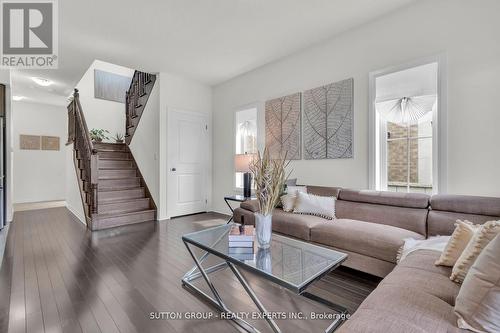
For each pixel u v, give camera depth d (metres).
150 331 1.57
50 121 7.29
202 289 2.09
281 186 1.96
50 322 1.65
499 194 2.17
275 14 2.82
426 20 2.56
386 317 1.00
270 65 4.14
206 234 2.16
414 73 2.68
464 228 1.50
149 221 4.46
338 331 0.99
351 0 2.60
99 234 3.68
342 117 3.20
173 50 3.69
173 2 2.61
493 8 2.20
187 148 4.96
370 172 2.95
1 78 4.20
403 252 1.86
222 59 3.99
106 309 1.80
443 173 2.45
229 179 4.98
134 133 5.50
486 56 2.23
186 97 4.94
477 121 2.27
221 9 2.73
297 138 3.72
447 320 0.99
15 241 3.34
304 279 1.38
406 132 2.76
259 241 1.88
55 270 2.44
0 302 1.88
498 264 0.96
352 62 3.12
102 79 6.63
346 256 1.71
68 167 5.81
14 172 6.72
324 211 2.82
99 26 3.05
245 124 4.69
